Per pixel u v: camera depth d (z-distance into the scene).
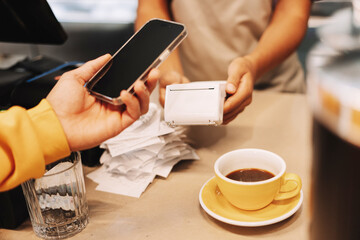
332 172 0.21
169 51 0.68
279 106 1.15
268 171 0.72
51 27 0.98
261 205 0.68
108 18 3.39
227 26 1.29
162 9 1.31
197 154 0.93
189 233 0.67
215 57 1.33
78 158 0.72
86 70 0.71
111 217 0.73
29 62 1.38
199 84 0.80
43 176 0.67
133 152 0.85
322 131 0.20
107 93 0.67
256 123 1.06
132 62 0.70
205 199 0.72
